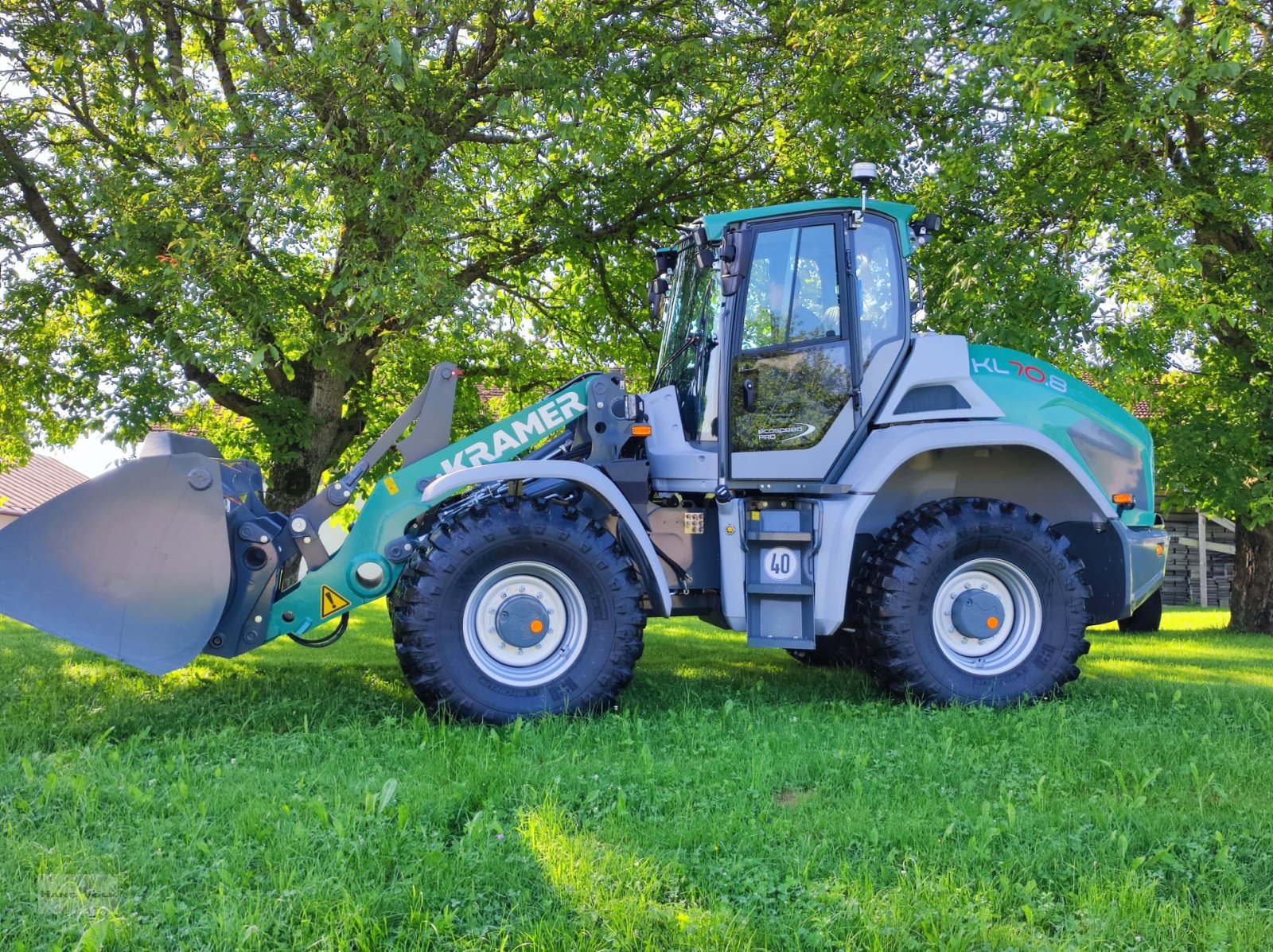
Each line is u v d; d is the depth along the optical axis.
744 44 8.95
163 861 2.78
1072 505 5.83
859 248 5.56
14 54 8.34
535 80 7.39
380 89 7.11
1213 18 7.41
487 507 4.85
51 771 3.57
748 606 5.25
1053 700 5.25
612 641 4.88
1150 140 8.45
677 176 10.15
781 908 2.60
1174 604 19.16
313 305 8.84
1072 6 6.90
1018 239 8.22
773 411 5.38
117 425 9.11
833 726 4.54
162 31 8.41
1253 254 9.66
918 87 8.40
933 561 5.25
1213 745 4.14
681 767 3.77
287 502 9.82
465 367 11.59
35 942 2.36
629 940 2.38
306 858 2.79
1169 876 2.84
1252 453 9.84
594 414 5.32
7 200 8.48
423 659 4.64
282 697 5.12
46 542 4.40
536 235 9.96
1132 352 7.84
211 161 7.47
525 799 3.33
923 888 2.65
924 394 5.56
